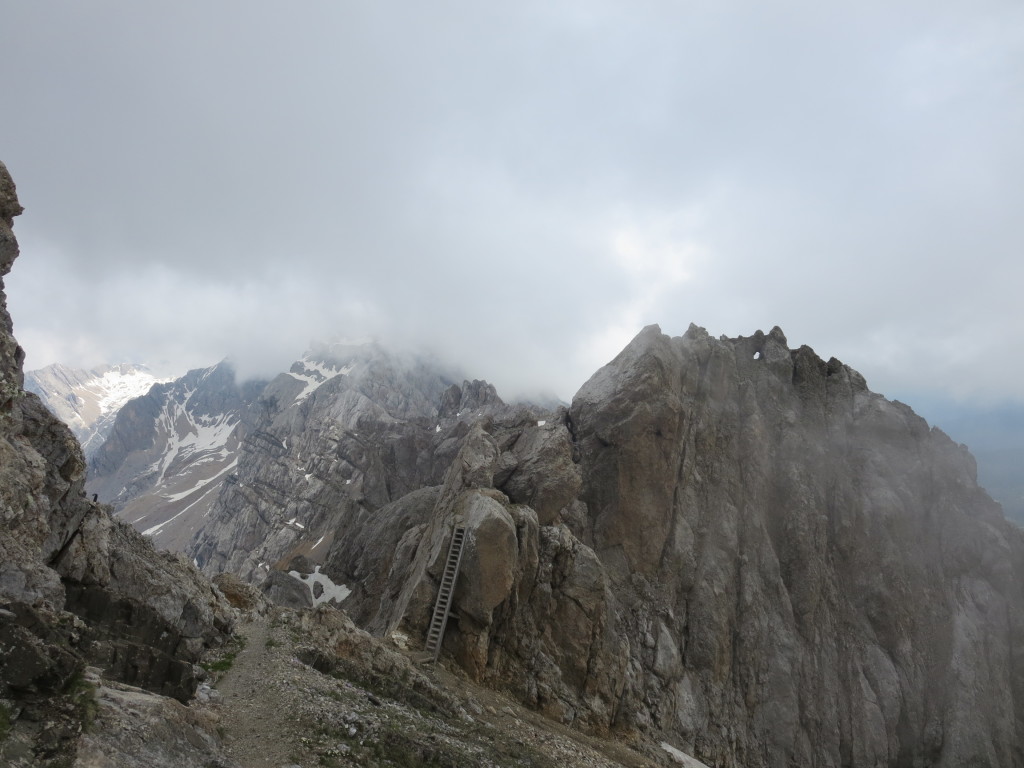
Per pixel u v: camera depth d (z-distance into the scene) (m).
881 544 73.38
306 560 91.62
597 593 51.06
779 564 70.31
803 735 60.41
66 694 17.55
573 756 37.12
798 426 79.44
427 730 30.41
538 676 46.53
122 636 24.95
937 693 66.00
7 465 22.50
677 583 65.38
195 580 36.50
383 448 128.88
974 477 82.44
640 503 66.50
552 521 59.25
